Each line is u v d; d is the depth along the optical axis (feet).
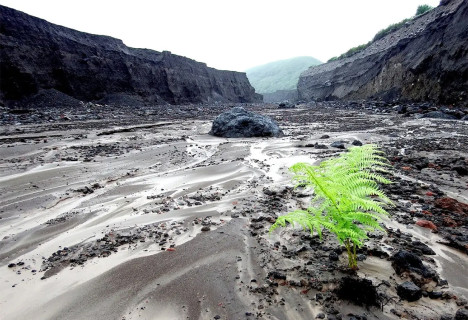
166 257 10.57
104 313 7.80
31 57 101.55
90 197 17.83
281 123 67.05
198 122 68.80
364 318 7.11
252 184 19.62
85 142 38.42
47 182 20.72
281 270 9.37
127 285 8.99
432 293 7.86
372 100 130.72
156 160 28.40
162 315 7.64
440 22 105.40
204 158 29.81
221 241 11.61
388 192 16.88
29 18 105.70
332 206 9.47
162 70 166.61
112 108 104.99
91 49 127.75
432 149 31.04
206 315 7.54
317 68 252.42
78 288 8.95
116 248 11.45
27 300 8.49
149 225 13.56
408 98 103.55
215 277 9.16
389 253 10.11
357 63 175.73
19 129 48.67
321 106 135.95
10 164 25.82
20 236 12.75
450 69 86.38
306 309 7.61
